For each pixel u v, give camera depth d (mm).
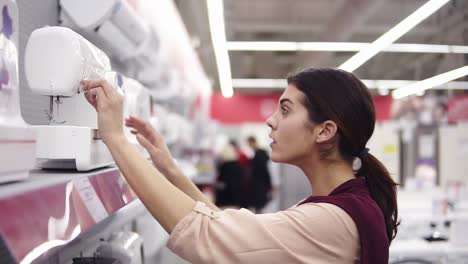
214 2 4430
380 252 867
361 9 5879
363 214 871
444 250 2932
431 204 3596
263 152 8297
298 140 966
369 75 12211
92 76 1180
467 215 3246
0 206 513
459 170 4039
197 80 10039
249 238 814
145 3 4086
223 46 6418
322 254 835
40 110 1535
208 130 10703
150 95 1886
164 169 1204
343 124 942
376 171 1019
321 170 1000
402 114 6762
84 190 817
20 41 1398
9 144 645
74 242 1386
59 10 1741
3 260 562
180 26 7211
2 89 703
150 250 1977
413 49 7848
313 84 957
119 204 990
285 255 814
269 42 7383
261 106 14008
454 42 7359
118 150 860
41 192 632
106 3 1691
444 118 6281
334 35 7129
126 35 2146
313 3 7570
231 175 7961
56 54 1042
